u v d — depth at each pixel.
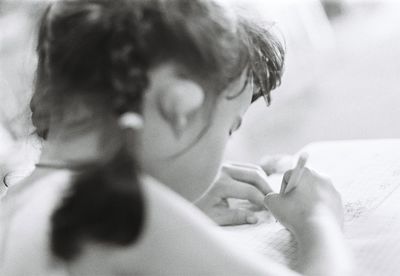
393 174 0.84
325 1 2.78
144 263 0.46
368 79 2.22
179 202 0.48
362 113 2.03
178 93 0.46
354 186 0.82
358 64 2.34
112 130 0.44
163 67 0.46
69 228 0.43
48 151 0.52
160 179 0.51
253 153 1.85
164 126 0.48
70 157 0.49
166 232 0.45
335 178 0.85
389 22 2.67
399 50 2.39
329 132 1.95
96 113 0.46
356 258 0.63
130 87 0.44
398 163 0.88
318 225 0.64
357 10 2.80
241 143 1.86
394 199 0.77
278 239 0.69
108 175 0.43
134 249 0.45
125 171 0.43
